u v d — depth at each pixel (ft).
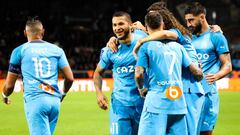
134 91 29.50
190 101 29.32
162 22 27.07
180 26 28.58
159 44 26.55
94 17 141.38
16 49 29.48
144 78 27.20
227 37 133.80
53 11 140.56
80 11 144.25
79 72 95.66
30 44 29.43
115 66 29.81
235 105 67.15
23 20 128.98
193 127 29.48
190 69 27.50
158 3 29.19
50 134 29.25
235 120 54.49
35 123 28.60
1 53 112.57
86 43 128.47
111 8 135.44
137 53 27.02
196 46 32.22
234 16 136.36
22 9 134.41
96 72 30.60
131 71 29.32
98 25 132.05
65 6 143.43
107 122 53.01
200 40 32.22
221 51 31.89
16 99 71.72
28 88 28.91
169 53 26.55
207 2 135.85
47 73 29.19
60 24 133.28
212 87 32.45
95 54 114.62
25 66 29.09
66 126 50.47
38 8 134.62
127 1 133.90
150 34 27.12
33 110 28.63
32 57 29.09
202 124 32.78
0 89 84.58
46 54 29.37
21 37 124.06
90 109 62.49
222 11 135.74
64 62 30.01
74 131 47.80
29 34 29.81
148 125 26.58
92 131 47.83
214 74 30.91
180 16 127.75
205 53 32.14
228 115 58.18
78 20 140.67
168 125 26.91
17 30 126.31
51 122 29.53
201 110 30.73
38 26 29.71
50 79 29.22
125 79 29.55
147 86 27.12
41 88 28.86
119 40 29.40
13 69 29.43
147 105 26.58
